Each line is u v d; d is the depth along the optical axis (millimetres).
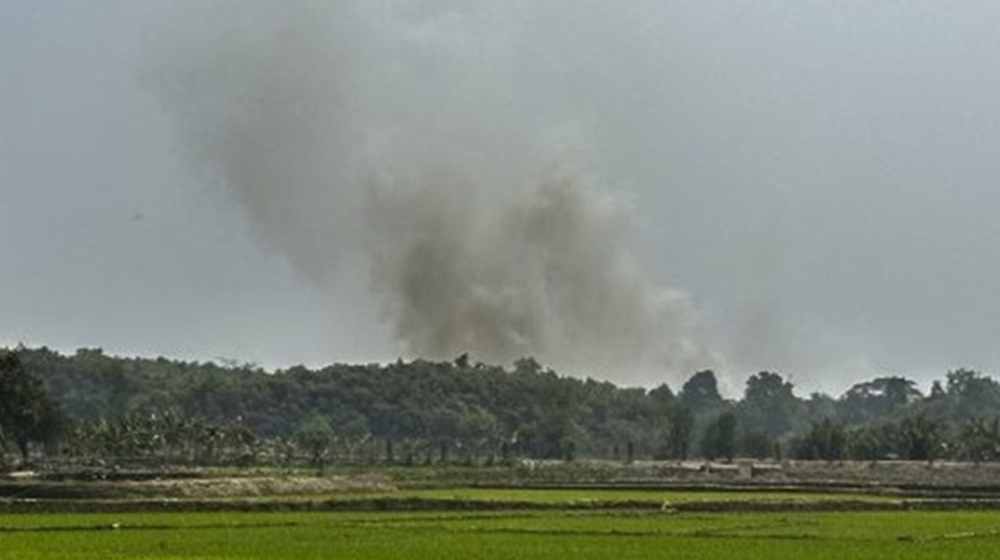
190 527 198625
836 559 169125
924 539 198000
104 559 153000
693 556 171125
